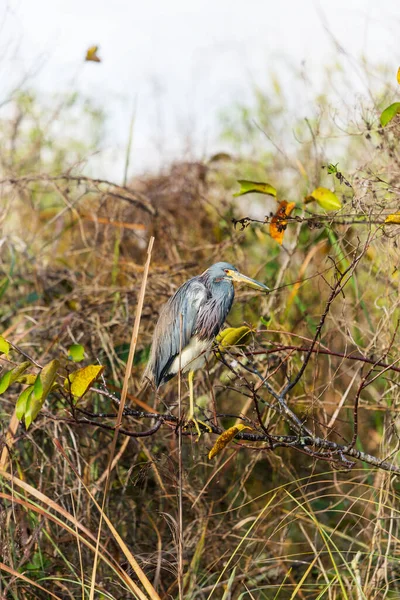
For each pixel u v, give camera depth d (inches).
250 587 363.6
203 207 583.5
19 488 347.6
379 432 438.3
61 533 362.3
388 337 378.0
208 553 380.8
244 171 615.8
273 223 319.9
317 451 340.8
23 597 326.0
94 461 395.9
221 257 506.6
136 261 562.6
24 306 491.2
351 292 450.9
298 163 484.1
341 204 340.2
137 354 443.8
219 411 445.1
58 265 541.6
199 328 365.1
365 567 346.9
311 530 406.6
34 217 548.7
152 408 405.4
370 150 404.5
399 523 355.3
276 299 460.1
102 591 311.7
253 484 433.7
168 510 393.4
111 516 380.8
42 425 373.4
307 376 442.3
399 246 342.6
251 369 303.4
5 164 565.6
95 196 595.8
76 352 264.7
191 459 406.0
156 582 329.7
